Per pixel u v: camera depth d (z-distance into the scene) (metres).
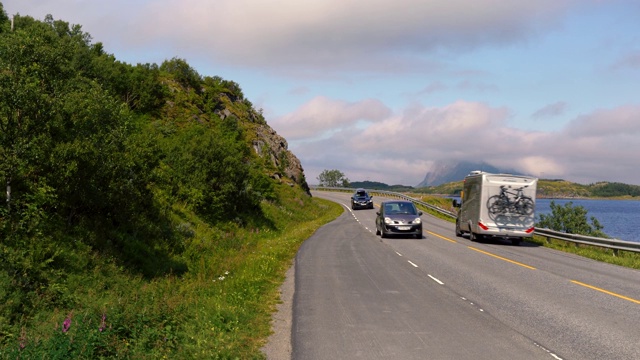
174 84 55.59
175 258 18.00
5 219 11.55
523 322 8.95
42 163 12.77
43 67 12.67
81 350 5.95
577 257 20.31
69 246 12.68
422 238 28.09
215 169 29.72
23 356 5.77
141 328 7.36
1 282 9.10
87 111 13.93
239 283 12.86
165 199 24.30
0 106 11.67
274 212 43.09
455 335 8.05
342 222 42.47
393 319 9.22
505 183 25.47
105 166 14.39
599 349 7.28
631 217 158.25
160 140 30.67
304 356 7.01
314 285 13.09
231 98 69.06
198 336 7.57
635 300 11.02
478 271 15.60
